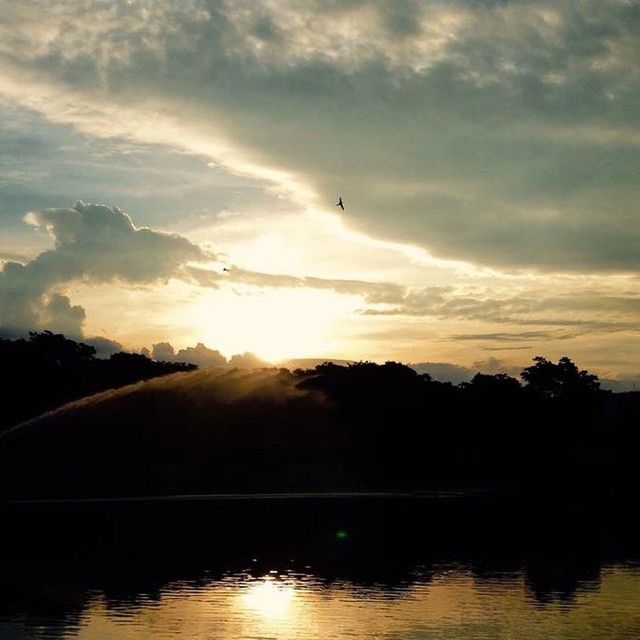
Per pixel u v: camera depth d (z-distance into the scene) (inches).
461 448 6127.0
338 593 1567.4
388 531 2637.8
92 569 1846.7
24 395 5462.6
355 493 4702.3
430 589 1608.0
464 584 1664.6
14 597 1526.8
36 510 3388.3
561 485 5428.2
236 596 1539.1
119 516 3102.9
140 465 4439.0
